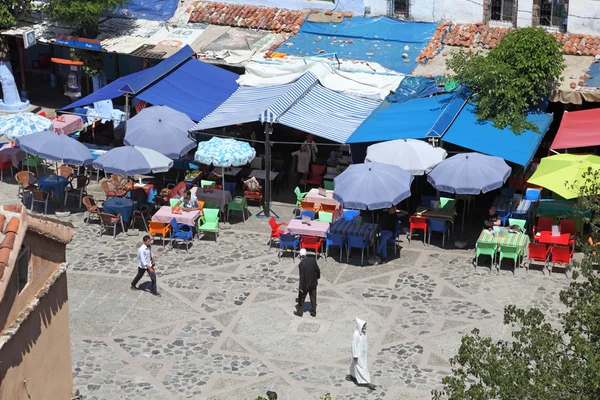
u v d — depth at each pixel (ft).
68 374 65.98
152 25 134.31
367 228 101.35
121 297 93.61
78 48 133.90
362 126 110.73
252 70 121.70
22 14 137.59
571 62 114.93
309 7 132.36
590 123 109.70
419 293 94.43
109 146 125.59
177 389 79.15
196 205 106.32
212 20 133.69
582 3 116.57
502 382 54.13
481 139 105.50
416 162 102.42
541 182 100.83
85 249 103.65
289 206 115.55
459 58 111.34
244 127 128.88
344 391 78.79
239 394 78.54
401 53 122.42
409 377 80.59
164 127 111.55
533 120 109.09
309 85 115.96
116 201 107.96
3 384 54.60
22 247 57.62
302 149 119.03
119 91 117.50
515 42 108.47
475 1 122.52
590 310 57.57
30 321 58.59
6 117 118.21
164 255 102.47
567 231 100.73
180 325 88.94
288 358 83.71
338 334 87.35
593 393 52.85
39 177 122.62
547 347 56.44
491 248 97.66
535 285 95.35
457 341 85.71
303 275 88.22
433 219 103.65
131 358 83.46
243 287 95.96
